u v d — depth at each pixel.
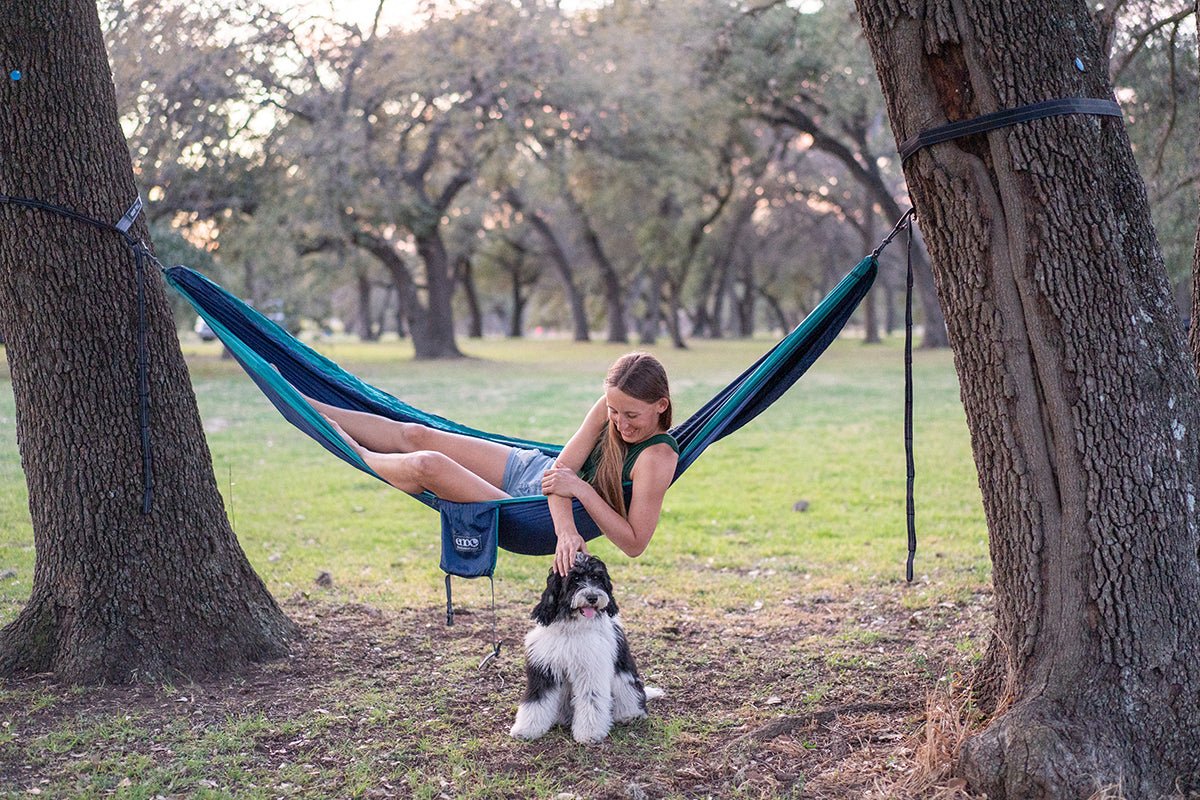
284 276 25.08
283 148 21.98
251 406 16.48
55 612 4.41
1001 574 3.42
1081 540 3.19
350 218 26.41
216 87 15.03
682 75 21.48
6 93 4.11
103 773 3.49
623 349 40.75
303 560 6.95
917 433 13.48
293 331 24.88
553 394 19.14
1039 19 3.08
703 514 8.64
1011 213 3.14
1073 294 3.13
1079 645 3.20
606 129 26.41
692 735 3.92
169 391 4.55
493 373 25.75
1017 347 3.21
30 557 6.54
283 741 3.84
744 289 59.69
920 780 3.31
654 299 47.78
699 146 29.00
